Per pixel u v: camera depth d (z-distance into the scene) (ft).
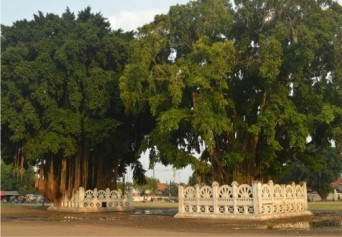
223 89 81.97
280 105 79.66
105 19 124.16
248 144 89.10
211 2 82.53
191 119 81.35
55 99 107.24
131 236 49.14
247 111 87.71
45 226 64.39
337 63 80.53
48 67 101.86
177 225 67.15
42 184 117.80
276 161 93.04
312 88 84.69
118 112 107.14
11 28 112.37
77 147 110.63
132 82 84.74
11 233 53.42
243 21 85.20
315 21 79.05
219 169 90.17
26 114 100.07
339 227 63.36
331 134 87.04
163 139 85.87
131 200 120.67
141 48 84.69
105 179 119.65
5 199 309.83
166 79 82.89
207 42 82.48
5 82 101.60
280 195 85.20
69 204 114.52
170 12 86.28
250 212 78.38
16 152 115.55
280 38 78.28
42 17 118.93
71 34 108.37
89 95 102.01
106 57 110.22
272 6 81.41
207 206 83.35
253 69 82.38
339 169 241.35
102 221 76.18
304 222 72.79
